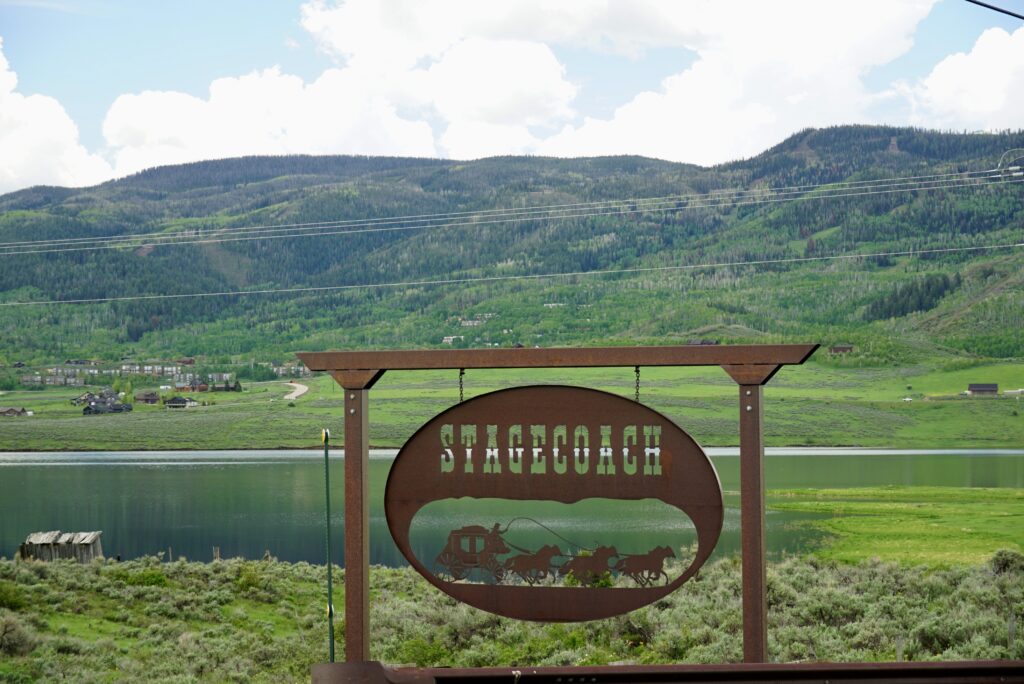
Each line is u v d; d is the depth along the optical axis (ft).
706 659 33.09
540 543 108.17
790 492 180.24
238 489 205.87
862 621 41.19
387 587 53.42
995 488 186.19
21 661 35.37
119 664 36.58
